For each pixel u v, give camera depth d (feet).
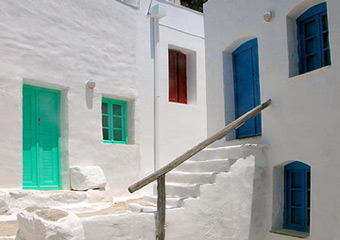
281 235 21.90
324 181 19.95
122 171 29.78
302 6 22.26
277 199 23.18
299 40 23.03
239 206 21.91
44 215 15.76
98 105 28.94
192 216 19.81
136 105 31.50
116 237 16.96
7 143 23.72
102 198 25.94
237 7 26.71
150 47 33.24
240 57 27.71
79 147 27.48
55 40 26.84
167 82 33.96
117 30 30.86
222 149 24.02
